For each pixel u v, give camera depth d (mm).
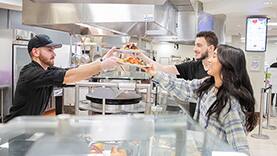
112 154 1198
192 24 5590
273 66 8656
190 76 2789
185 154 1223
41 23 2719
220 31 6539
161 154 1245
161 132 1276
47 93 2029
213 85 1731
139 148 1248
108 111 1871
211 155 1146
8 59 5414
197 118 1772
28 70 1885
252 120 1638
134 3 2152
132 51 2295
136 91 2193
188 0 3939
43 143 1184
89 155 1183
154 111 1928
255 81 6598
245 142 1476
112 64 2018
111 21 2518
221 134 1557
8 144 1185
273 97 7785
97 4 2518
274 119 6672
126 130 1269
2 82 5418
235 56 1586
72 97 2570
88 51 5445
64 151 1176
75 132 1221
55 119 1218
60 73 1836
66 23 2674
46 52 1982
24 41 5719
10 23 6449
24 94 1884
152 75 2135
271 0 5043
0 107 5277
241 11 5723
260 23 6305
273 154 4234
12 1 5363
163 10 2877
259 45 6363
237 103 1561
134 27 2957
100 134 1244
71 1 2242
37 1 2326
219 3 5590
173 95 2137
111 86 2049
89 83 2039
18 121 1209
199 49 2582
